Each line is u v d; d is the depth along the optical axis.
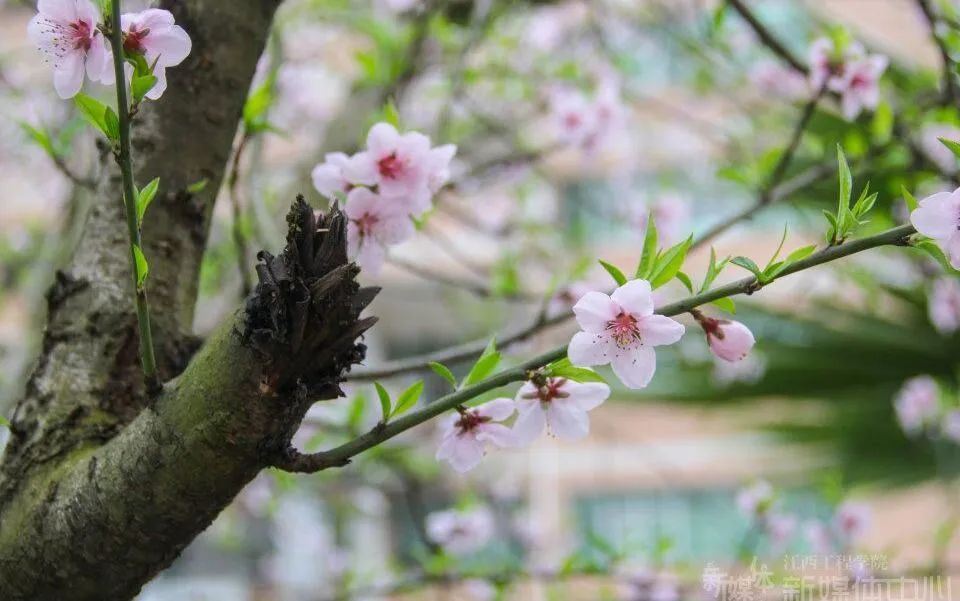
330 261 0.74
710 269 0.77
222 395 0.75
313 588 2.56
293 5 1.74
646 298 0.76
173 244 0.88
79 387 0.85
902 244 0.75
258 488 2.03
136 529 0.78
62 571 0.79
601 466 3.62
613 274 0.77
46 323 0.86
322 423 1.09
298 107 2.03
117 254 0.87
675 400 2.13
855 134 1.10
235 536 2.29
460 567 1.29
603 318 0.76
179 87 0.88
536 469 3.60
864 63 1.04
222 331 0.76
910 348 1.94
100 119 0.75
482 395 0.80
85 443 0.83
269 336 0.74
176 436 0.76
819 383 2.04
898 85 1.40
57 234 1.60
